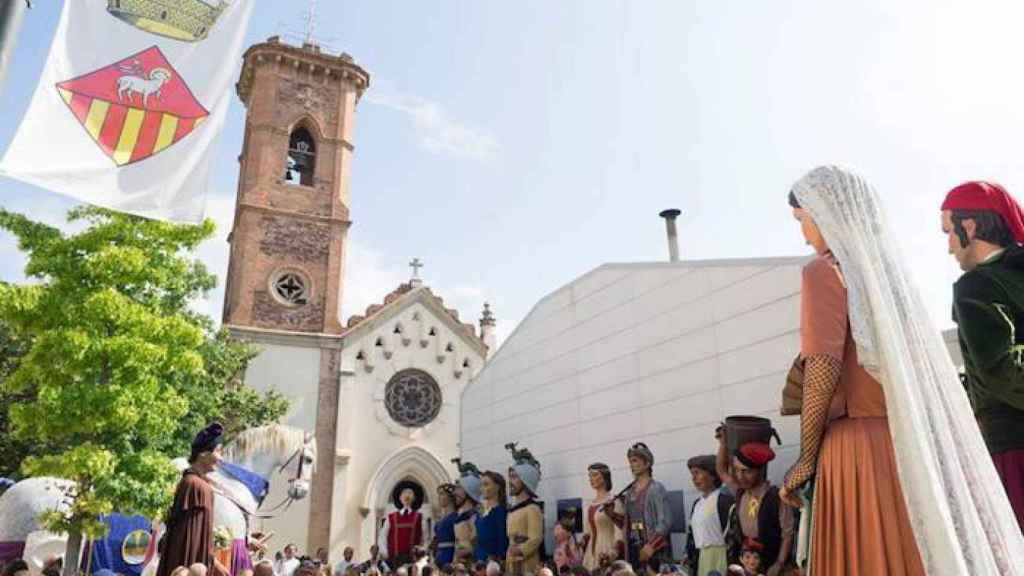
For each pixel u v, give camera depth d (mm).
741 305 9312
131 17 6473
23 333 11625
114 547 11406
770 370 8727
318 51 34812
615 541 9555
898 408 1818
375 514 28125
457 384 31781
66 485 11664
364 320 31094
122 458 10547
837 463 1973
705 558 7840
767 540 6754
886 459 1910
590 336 12695
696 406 9898
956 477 1774
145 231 11289
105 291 10375
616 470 11508
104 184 6086
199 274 18844
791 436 8273
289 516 26781
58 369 10156
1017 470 2340
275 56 33500
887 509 1860
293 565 15664
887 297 1937
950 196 2711
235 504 8859
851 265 2023
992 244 2562
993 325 2326
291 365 29141
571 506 12625
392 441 29797
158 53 6539
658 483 9094
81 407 9820
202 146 6629
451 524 13727
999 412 2424
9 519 11391
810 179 2186
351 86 35000
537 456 14062
